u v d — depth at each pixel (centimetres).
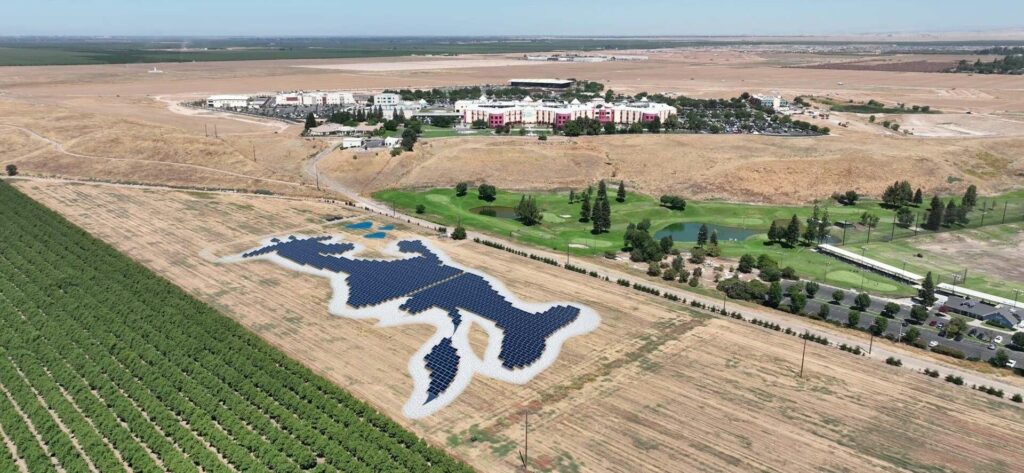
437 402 9206
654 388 9550
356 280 13275
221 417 8681
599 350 10625
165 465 7875
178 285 13025
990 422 8894
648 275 14475
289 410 9006
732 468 7919
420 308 12044
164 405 9106
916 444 8406
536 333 11094
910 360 10756
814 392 9519
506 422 8775
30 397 9038
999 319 12119
